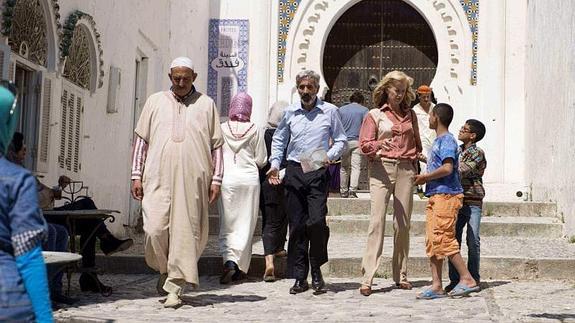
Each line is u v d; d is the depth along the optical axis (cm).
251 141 975
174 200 790
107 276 1011
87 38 1172
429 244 867
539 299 866
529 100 1689
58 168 1081
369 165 898
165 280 858
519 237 1260
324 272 1016
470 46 1816
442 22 1834
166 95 813
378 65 1892
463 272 874
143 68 1515
